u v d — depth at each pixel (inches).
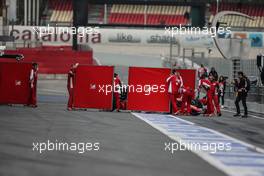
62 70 5871.1
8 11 6210.6
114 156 1274.6
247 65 3754.9
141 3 7229.3
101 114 2605.8
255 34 6407.5
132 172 1060.5
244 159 1277.1
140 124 2140.7
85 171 1058.1
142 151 1371.8
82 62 5885.8
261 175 1055.6
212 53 6382.9
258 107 3292.3
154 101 2810.0
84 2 6368.1
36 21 7111.2
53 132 1749.5
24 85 2989.7
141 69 2812.5
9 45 5994.1
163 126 2081.7
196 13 6948.8
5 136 1609.3
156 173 1056.8
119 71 5826.8
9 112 2551.7
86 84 2822.3
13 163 1133.7
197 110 2763.3
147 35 6550.2
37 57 5802.2
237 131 2004.2
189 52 6515.8
